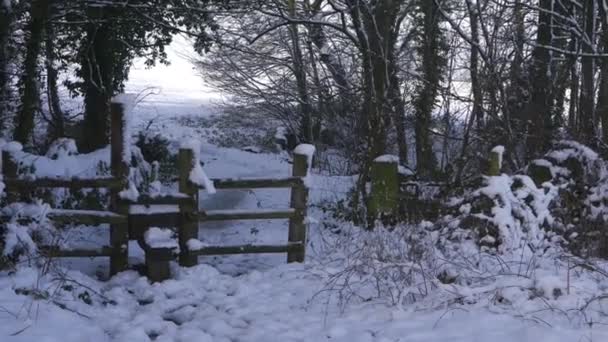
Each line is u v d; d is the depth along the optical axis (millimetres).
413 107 11641
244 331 5539
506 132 10297
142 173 9852
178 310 6105
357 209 9258
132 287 6570
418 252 6438
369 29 11273
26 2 10711
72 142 9453
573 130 10258
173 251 6688
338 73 16188
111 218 6824
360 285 6305
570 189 8539
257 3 11203
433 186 9148
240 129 23438
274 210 7453
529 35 13500
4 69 10781
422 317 5449
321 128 17219
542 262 6941
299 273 7074
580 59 11883
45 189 7859
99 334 5305
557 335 4754
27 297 5562
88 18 11930
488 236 7375
